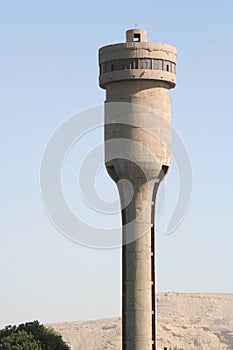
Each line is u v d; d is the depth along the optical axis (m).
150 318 111.44
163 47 112.31
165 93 113.25
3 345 135.25
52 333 143.12
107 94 113.94
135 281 111.31
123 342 111.94
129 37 113.88
